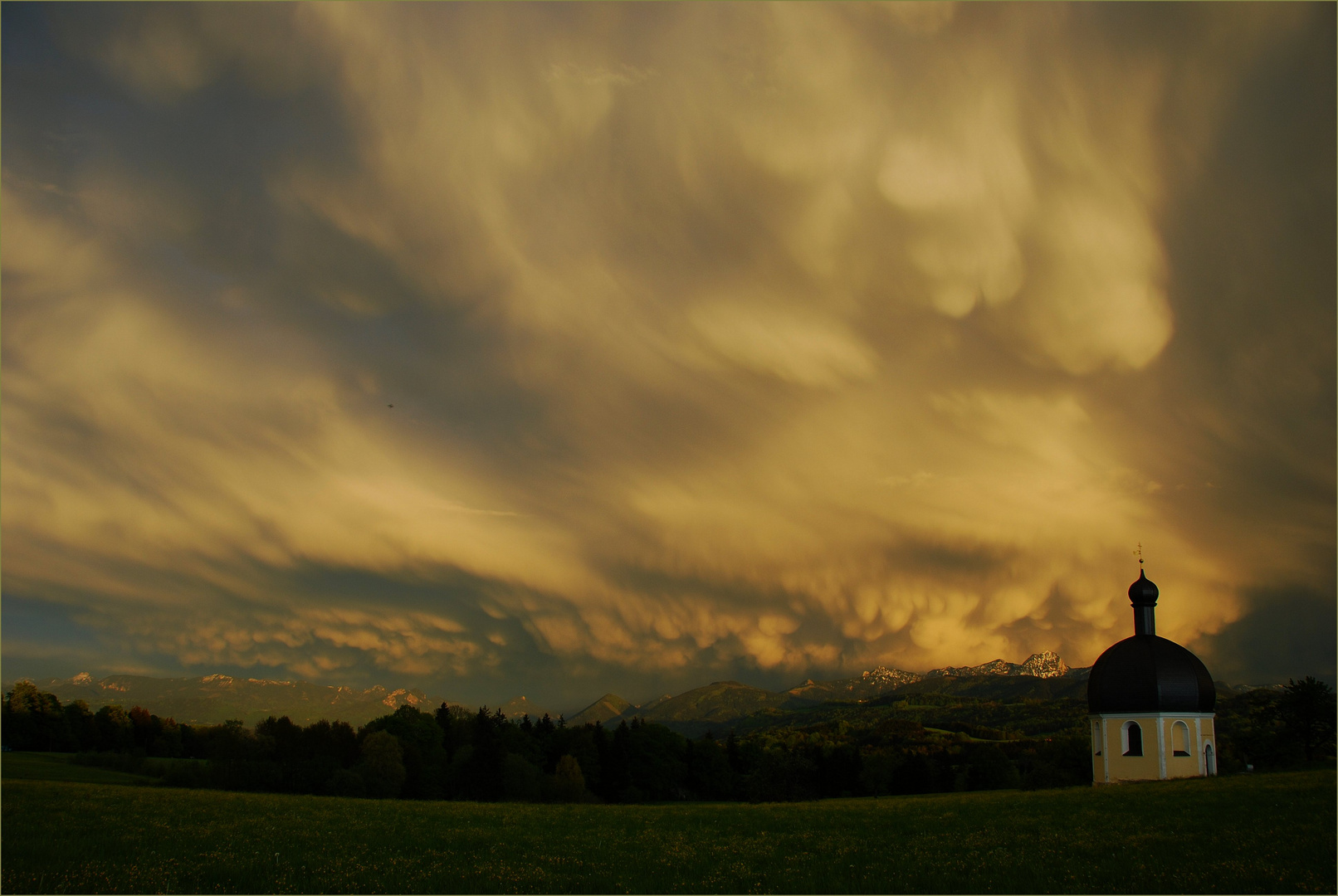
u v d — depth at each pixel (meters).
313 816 44.50
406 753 107.75
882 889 28.41
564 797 106.12
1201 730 74.81
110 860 29.69
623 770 125.88
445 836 37.91
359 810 49.47
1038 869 30.69
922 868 31.41
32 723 129.25
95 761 104.00
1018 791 69.38
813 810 52.50
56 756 109.81
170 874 27.94
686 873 30.83
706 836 39.66
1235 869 29.64
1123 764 75.44
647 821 45.72
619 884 28.83
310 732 116.56
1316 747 84.44
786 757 87.06
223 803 49.56
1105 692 76.81
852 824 43.78
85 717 140.12
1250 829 36.50
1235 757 93.25
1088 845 34.56
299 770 95.38
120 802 46.94
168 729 149.62
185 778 91.38
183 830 36.47
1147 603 80.88
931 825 42.34
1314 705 83.25
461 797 106.06
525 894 27.14
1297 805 41.91
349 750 114.75
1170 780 63.00
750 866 32.06
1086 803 47.88
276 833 37.09
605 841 37.72
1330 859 30.66
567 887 28.25
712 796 132.00
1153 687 74.75
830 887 28.59
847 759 131.50
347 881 28.02
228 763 93.12
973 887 28.41
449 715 140.75
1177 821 39.50
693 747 135.75
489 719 132.38
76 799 47.44
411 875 29.30
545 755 129.38
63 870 27.80
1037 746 184.75
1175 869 29.91
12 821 36.78
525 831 40.69
